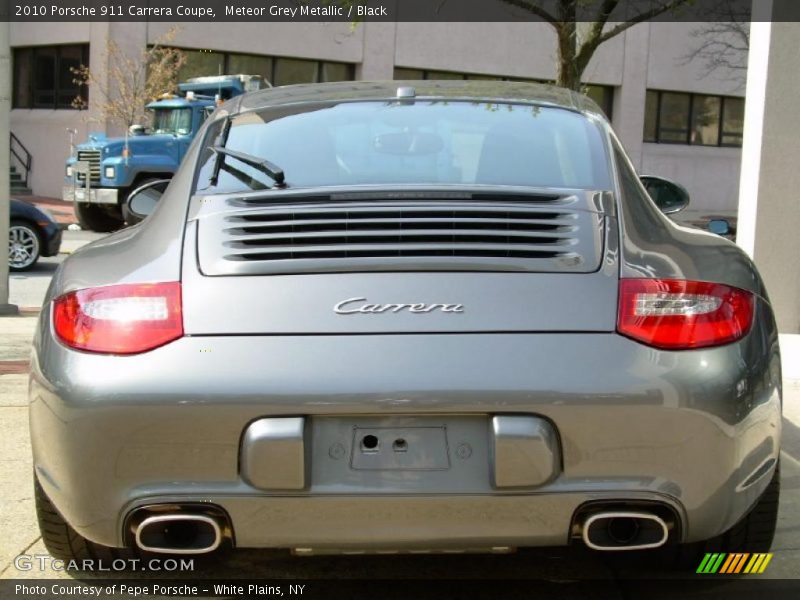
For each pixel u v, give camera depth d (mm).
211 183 3227
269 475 2584
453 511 2617
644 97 32312
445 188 3061
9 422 5137
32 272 13727
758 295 2938
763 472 2850
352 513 2623
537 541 2666
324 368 2582
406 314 2646
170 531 2746
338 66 28844
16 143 28891
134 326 2668
